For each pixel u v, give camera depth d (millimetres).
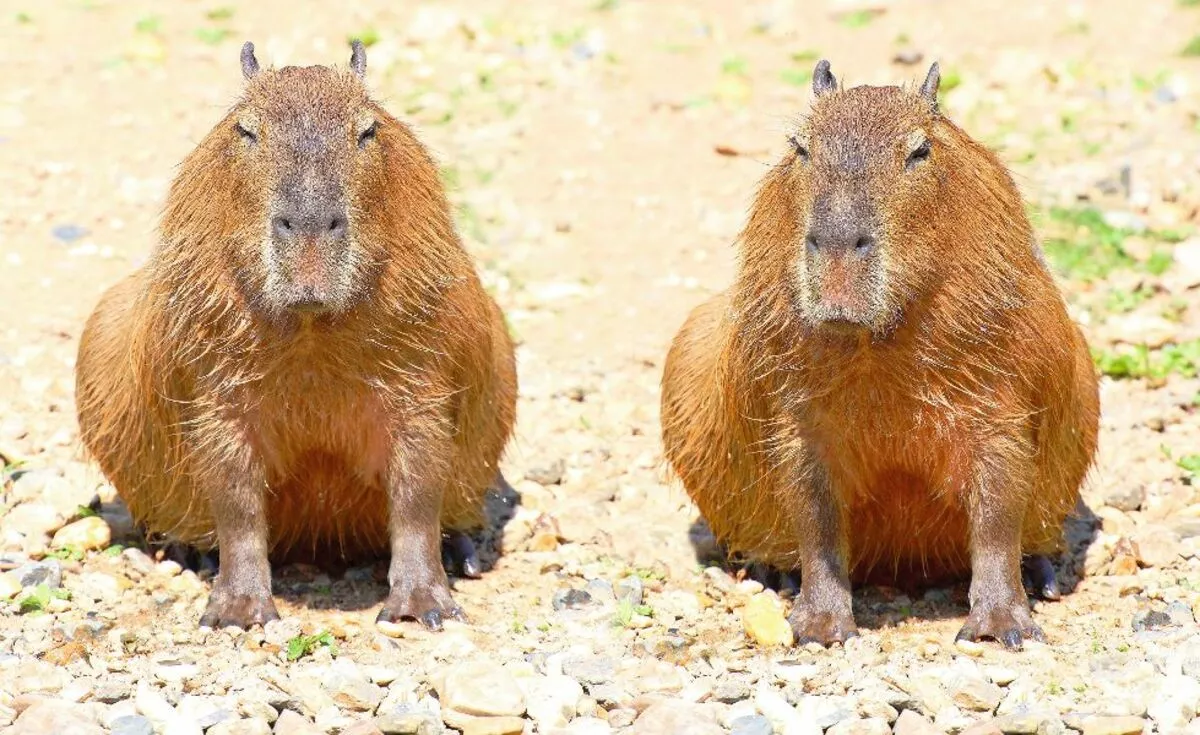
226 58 21328
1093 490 13062
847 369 10328
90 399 12281
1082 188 17922
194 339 10727
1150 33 22000
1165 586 11531
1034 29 22297
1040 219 17000
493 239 17422
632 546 12398
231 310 10586
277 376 10734
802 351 10398
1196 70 20766
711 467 11836
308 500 11641
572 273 16922
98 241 16938
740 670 10250
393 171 10656
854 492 11047
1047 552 11766
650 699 9633
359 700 9664
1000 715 9500
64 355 15031
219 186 10492
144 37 21547
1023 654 10336
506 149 19188
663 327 16016
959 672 9812
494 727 9359
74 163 18406
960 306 10211
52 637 10570
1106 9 22812
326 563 12430
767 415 10789
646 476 13703
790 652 10594
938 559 11688
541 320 16125
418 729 9320
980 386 10422
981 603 10672
